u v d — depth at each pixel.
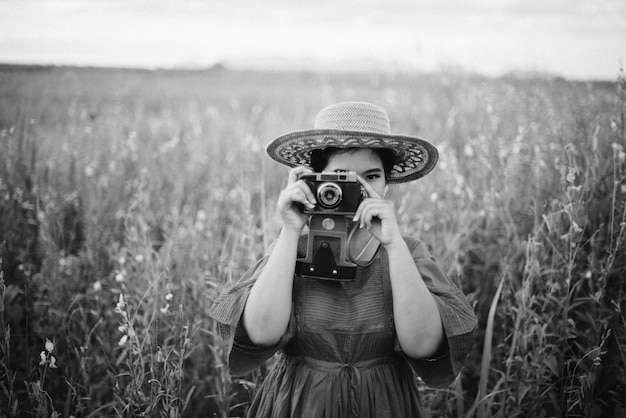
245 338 2.05
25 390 3.01
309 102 9.10
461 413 2.88
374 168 2.11
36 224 4.23
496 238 3.81
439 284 2.04
